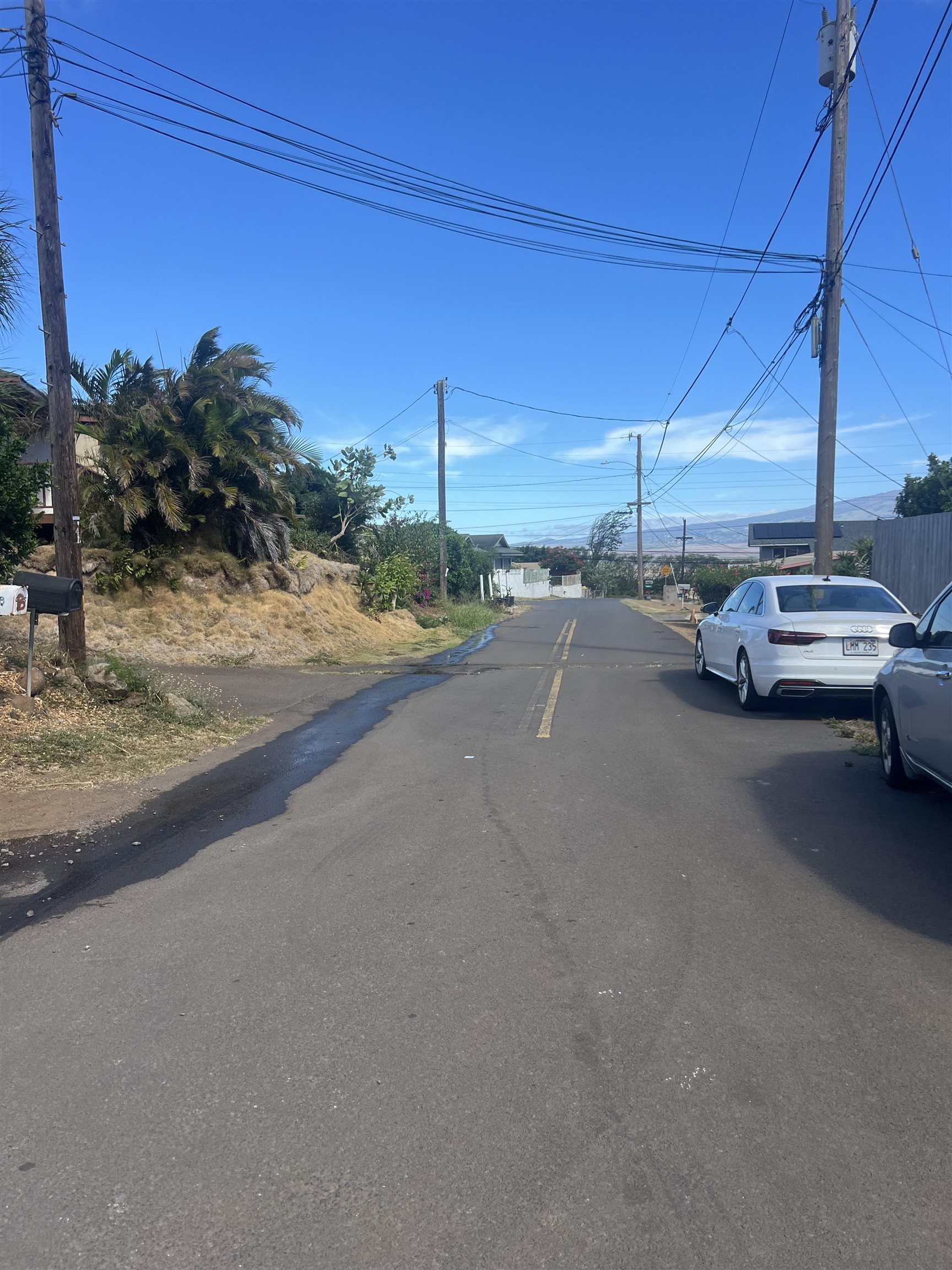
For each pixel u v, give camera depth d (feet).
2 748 27.50
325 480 86.43
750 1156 9.52
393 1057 11.45
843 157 50.75
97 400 58.39
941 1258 8.16
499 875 17.79
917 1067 11.12
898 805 22.43
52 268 35.58
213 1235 8.54
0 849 19.88
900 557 57.41
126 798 24.12
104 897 17.07
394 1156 9.59
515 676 49.93
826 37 50.21
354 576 78.18
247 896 17.01
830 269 51.78
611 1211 8.77
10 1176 9.36
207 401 57.82
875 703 25.13
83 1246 8.41
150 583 56.34
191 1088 10.85
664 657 59.72
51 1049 11.75
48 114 35.22
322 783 25.66
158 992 13.25
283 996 13.08
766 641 34.35
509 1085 10.83
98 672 35.06
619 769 26.55
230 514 60.90
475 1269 8.10
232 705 39.17
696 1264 8.13
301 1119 10.23
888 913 15.76
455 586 124.57
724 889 16.97
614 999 12.85
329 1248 8.37
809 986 13.20
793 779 25.18
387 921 15.66
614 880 17.47
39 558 52.21
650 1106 10.37
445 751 29.58
